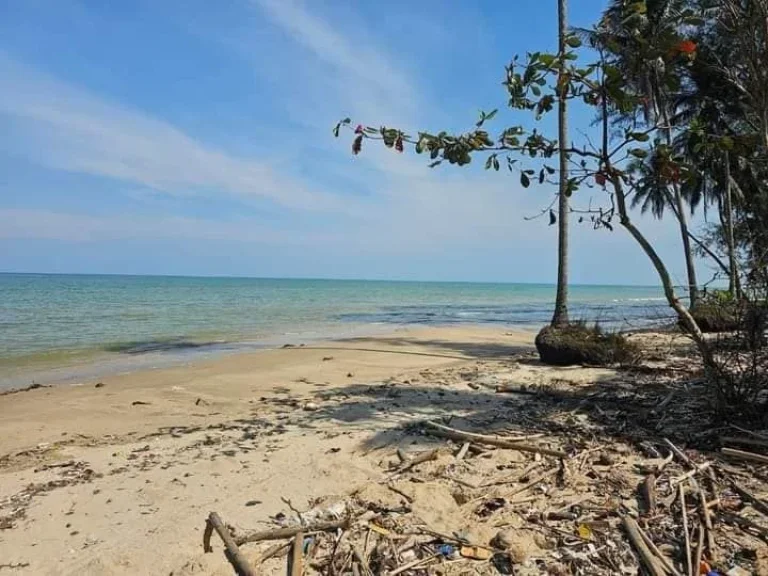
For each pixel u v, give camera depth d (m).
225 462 4.84
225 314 27.05
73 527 3.63
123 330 18.86
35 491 4.28
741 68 7.77
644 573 2.90
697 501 3.67
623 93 5.05
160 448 5.37
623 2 5.46
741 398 5.31
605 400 6.68
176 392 8.41
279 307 33.78
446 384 8.41
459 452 4.89
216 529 3.25
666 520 3.43
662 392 6.90
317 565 3.02
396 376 9.62
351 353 13.29
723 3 6.57
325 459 4.84
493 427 5.71
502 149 5.61
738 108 16.28
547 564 2.97
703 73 15.10
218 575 2.96
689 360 9.52
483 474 4.36
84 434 6.06
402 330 20.19
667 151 5.34
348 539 3.27
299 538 3.22
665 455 4.62
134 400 7.85
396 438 5.43
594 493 3.88
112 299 37.66
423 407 6.77
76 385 9.27
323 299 46.81
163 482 4.40
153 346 15.03
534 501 3.77
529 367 9.98
